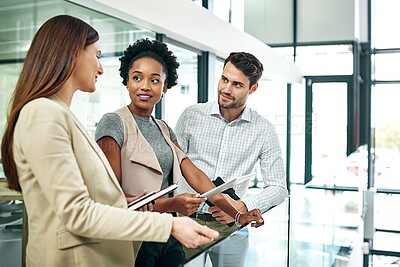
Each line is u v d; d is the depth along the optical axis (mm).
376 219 10953
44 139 1287
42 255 1399
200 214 2213
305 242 2900
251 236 1841
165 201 1832
